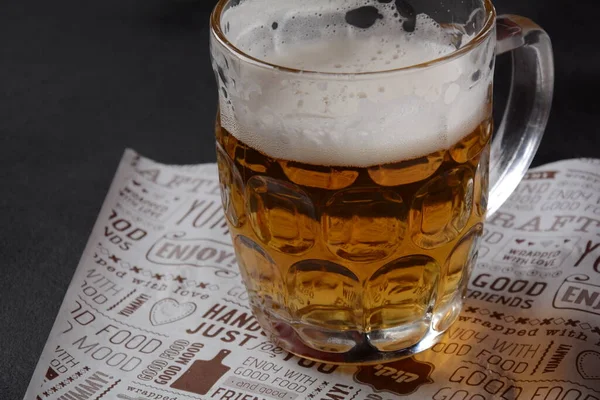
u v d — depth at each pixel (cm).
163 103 71
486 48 45
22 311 54
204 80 74
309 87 43
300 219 45
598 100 68
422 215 45
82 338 51
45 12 83
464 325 51
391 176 44
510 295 52
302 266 47
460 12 49
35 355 52
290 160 44
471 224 48
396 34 51
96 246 56
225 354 50
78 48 78
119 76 75
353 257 46
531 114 53
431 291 48
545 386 47
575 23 76
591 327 50
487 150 48
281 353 50
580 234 55
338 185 44
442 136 44
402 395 48
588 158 60
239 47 49
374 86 43
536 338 50
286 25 51
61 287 55
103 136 68
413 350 49
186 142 67
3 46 79
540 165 61
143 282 54
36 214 61
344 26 51
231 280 55
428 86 43
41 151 67
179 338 51
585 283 52
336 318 48
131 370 49
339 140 44
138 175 61
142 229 58
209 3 83
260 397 48
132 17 82
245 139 46
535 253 54
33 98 73
